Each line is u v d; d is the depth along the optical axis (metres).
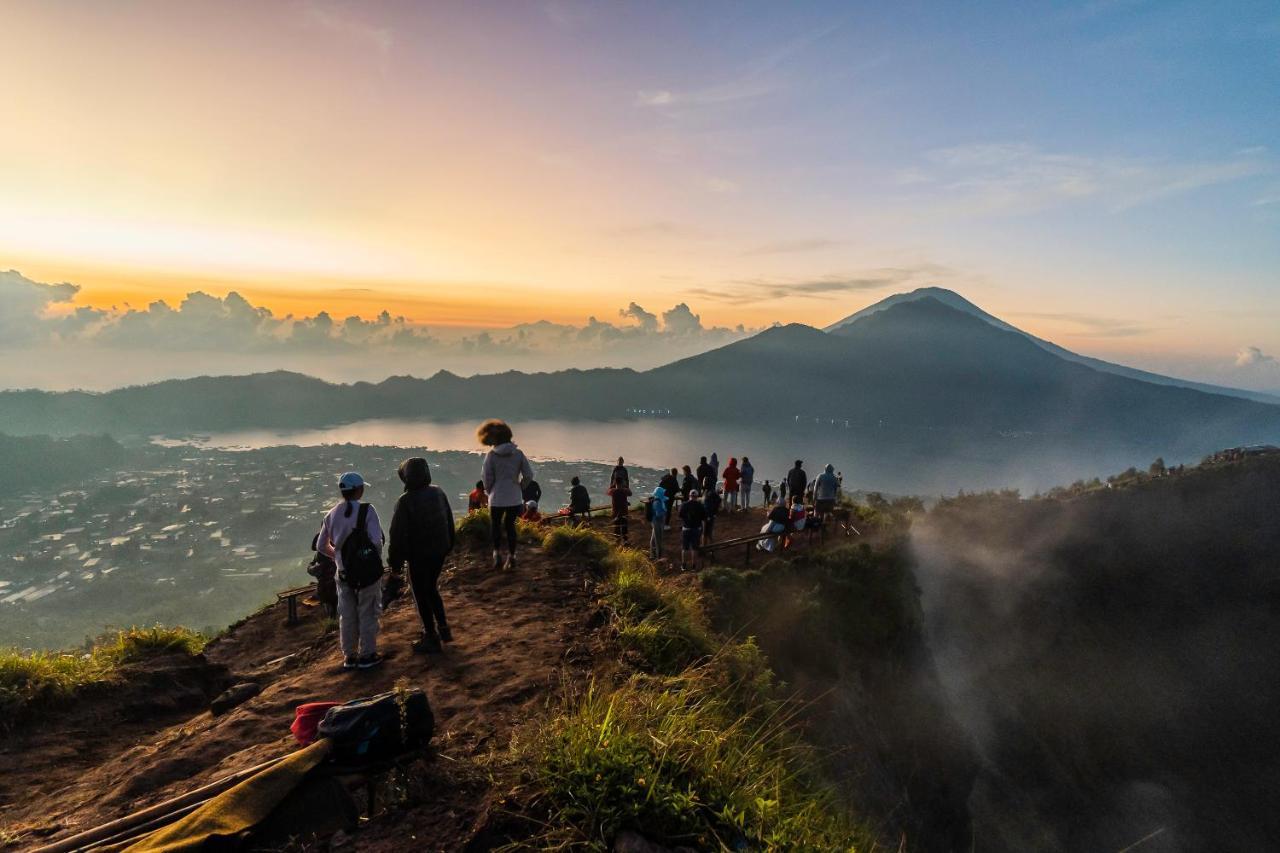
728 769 3.80
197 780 4.08
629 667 5.74
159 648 7.54
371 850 3.18
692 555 16.95
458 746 4.20
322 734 3.67
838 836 3.83
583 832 3.13
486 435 9.37
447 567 9.57
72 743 5.48
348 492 5.86
